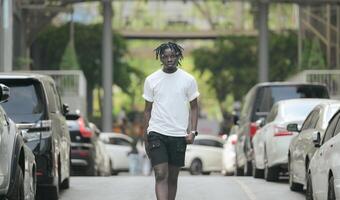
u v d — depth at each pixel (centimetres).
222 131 8950
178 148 2153
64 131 3166
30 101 2712
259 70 6912
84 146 4375
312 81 6700
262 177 4044
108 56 6894
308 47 7531
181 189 3344
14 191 2052
